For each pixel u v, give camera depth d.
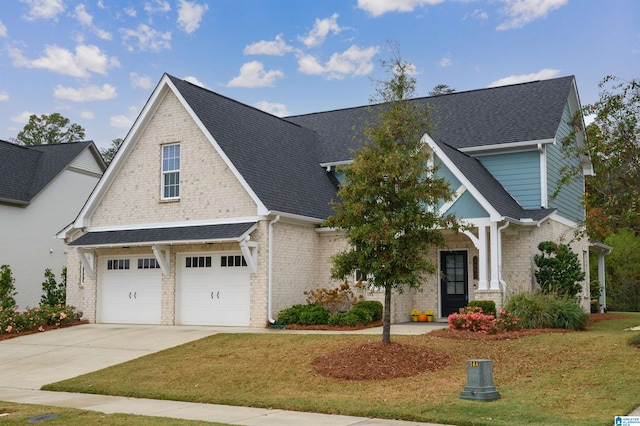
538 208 22.52
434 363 13.62
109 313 23.61
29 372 15.80
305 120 30.31
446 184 14.38
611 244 40.69
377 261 13.80
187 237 20.88
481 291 19.25
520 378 12.20
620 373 11.73
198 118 21.77
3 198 28.95
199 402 11.94
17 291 29.61
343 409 10.60
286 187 22.23
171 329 20.56
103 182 23.81
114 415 10.50
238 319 20.92
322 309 20.00
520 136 22.92
